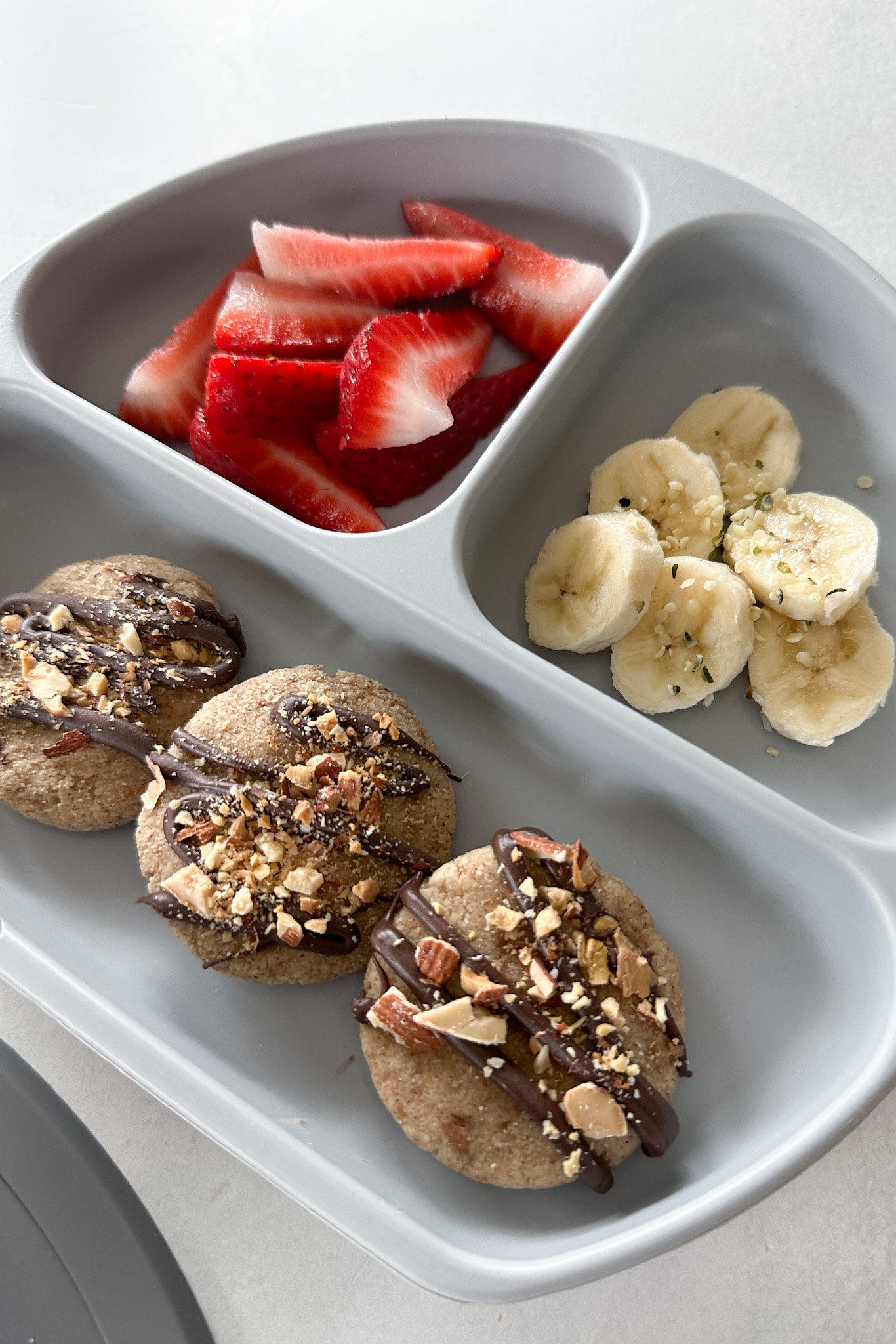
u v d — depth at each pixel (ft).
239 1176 1.57
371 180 1.64
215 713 1.52
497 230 1.64
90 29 1.77
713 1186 1.44
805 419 1.61
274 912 1.47
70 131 1.76
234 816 1.49
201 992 1.54
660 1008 1.46
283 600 1.61
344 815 1.49
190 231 1.64
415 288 1.60
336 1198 1.44
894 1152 1.55
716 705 1.57
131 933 1.55
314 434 1.59
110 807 1.54
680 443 1.58
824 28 1.71
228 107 1.75
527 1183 1.44
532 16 1.74
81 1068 1.59
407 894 1.47
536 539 1.61
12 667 1.55
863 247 1.66
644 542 1.54
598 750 1.53
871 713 1.55
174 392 1.61
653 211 1.57
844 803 1.54
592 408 1.62
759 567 1.56
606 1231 1.44
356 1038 1.52
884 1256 1.54
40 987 1.49
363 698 1.53
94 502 1.64
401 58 1.75
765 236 1.57
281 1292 1.55
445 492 1.62
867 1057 1.46
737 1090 1.51
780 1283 1.54
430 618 1.50
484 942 1.45
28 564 1.64
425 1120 1.44
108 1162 1.55
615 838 1.56
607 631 1.54
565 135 1.59
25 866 1.57
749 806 1.47
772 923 1.54
